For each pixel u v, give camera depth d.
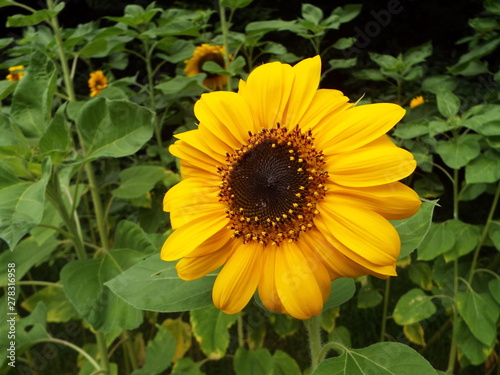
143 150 0.90
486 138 0.45
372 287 0.62
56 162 0.32
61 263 0.83
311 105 0.24
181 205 0.24
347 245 0.22
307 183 0.23
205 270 0.24
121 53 0.70
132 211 0.74
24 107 0.34
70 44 0.53
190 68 0.71
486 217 0.85
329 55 0.98
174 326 0.59
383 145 0.23
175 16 0.62
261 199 0.23
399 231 0.24
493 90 0.55
